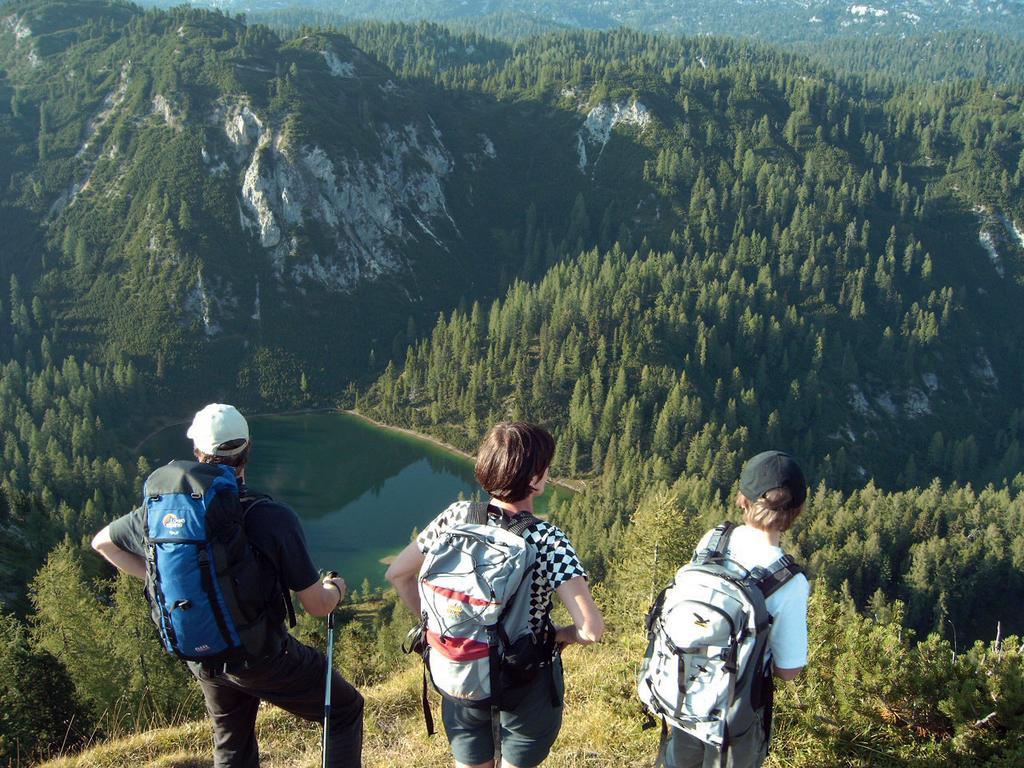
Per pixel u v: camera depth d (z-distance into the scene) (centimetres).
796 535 12219
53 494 13438
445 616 575
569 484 16738
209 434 670
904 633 950
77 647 3180
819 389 19888
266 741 1055
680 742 616
